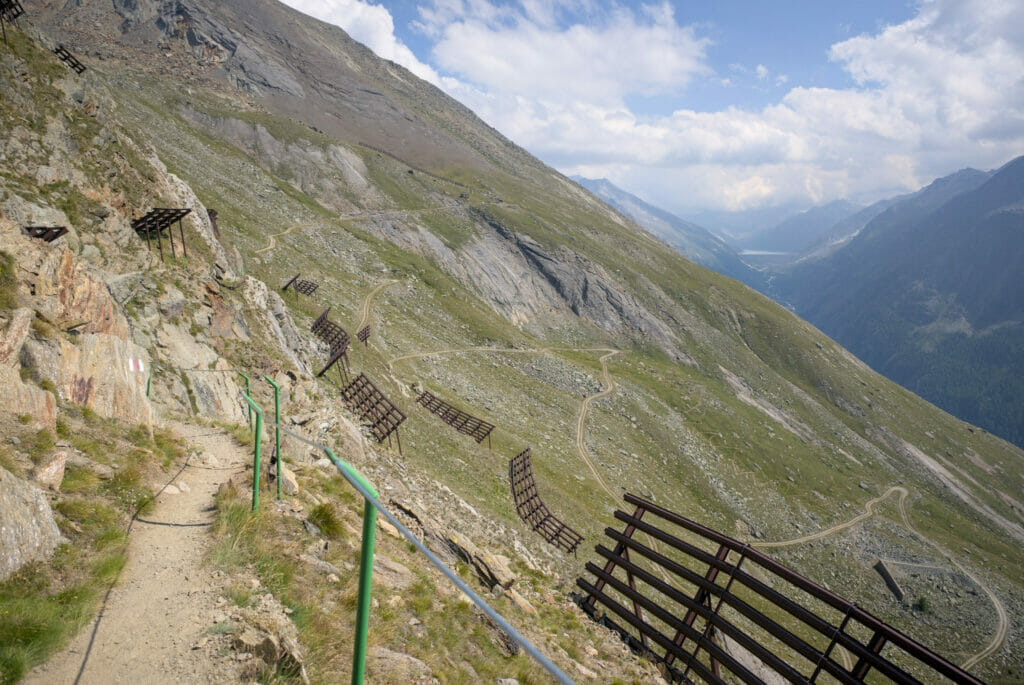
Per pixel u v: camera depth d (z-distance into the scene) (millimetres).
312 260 124500
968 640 111375
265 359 35156
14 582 6867
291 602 8438
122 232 31234
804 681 10102
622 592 15586
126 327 21094
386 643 8797
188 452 16000
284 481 13914
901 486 185750
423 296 151125
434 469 46000
